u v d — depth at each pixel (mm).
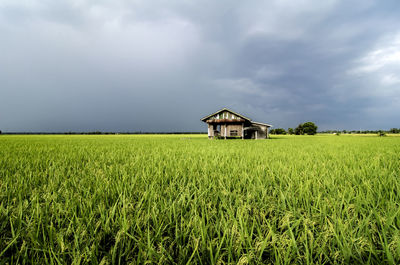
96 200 2172
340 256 1236
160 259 1164
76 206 1887
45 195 2232
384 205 2014
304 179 3113
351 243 1284
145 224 1574
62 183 2795
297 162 4852
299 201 2178
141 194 2334
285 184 2801
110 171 3703
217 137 29875
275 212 1816
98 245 1316
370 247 1231
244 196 2291
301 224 1610
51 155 6418
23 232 1449
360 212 1768
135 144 13180
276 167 4066
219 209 1849
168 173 3553
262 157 5785
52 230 1472
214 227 1531
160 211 1823
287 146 11133
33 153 6996
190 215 1726
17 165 4422
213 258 1225
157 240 1388
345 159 5406
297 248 1244
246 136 32906
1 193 2350
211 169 3996
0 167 4129
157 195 2229
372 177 3129
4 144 12500
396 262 1204
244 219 1657
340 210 1776
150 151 8102
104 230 1479
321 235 1392
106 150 8430
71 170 4012
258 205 2014
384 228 1463
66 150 8328
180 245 1274
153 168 4074
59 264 1137
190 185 2740
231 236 1319
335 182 2926
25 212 1807
